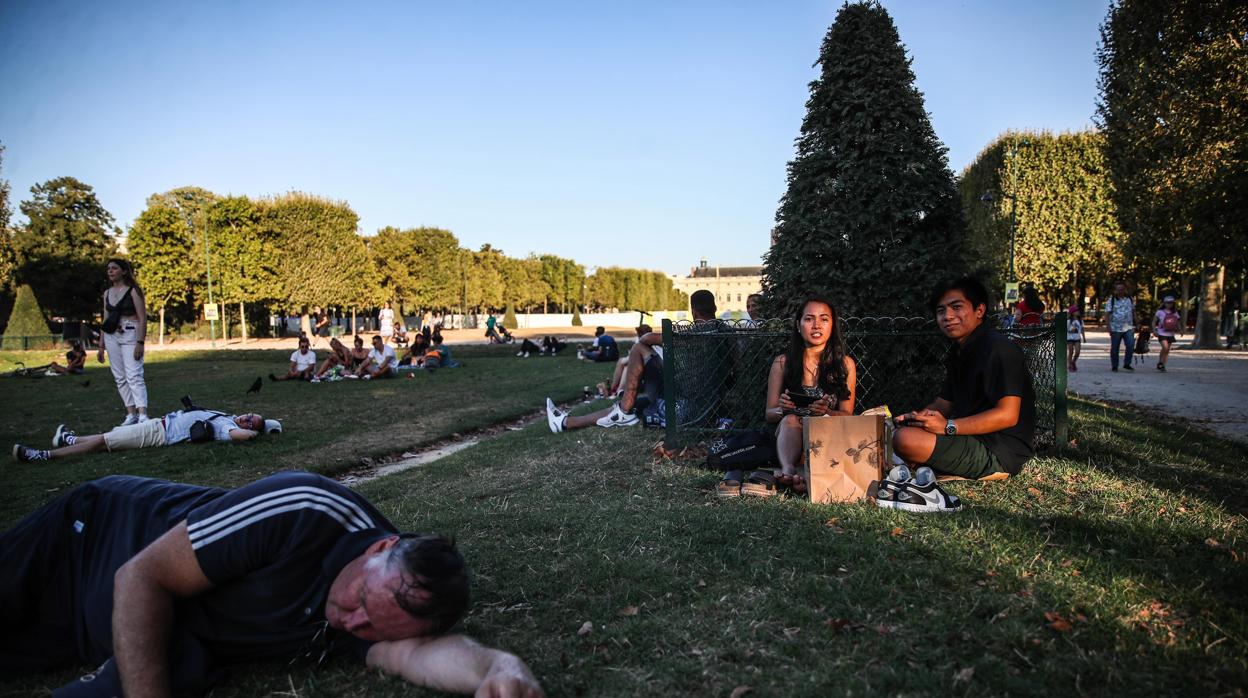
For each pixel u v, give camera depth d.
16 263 44.12
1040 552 3.11
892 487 3.82
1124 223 18.48
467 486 4.96
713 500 4.15
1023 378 4.13
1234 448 5.66
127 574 1.92
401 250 56.28
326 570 2.10
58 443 6.74
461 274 64.12
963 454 4.00
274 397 12.03
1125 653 2.23
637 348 7.16
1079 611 2.52
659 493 4.39
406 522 3.97
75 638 2.25
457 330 66.56
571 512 4.01
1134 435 6.00
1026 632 2.34
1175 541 3.24
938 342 5.56
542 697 1.92
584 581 2.97
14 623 2.21
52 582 2.23
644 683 2.15
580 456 5.79
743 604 2.68
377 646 2.21
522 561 3.23
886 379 5.73
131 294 8.12
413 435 8.05
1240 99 12.84
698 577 2.97
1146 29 15.14
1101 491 4.11
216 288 41.69
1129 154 16.92
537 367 19.48
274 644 2.14
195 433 7.11
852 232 6.33
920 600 2.64
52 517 2.25
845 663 2.21
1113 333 15.02
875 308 6.16
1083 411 7.54
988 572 2.87
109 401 11.56
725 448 4.81
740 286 150.50
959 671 2.15
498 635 2.49
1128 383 12.05
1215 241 13.20
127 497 2.24
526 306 85.88
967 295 4.20
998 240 32.81
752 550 3.24
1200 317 23.91
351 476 6.26
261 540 1.99
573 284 87.81
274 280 43.06
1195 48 13.61
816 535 3.40
